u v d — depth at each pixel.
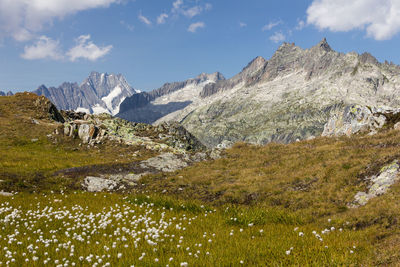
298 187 21.94
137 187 29.55
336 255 8.11
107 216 13.48
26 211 15.42
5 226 11.85
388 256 7.95
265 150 41.25
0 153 42.62
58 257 8.22
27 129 60.09
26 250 8.91
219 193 24.59
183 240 10.02
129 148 56.34
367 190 17.39
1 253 8.42
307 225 13.89
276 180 24.66
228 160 38.56
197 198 24.34
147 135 72.75
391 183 16.55
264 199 21.12
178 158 42.75
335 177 20.91
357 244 9.47
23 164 36.69
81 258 7.72
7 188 24.77
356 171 20.33
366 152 24.50
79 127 59.59
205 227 12.59
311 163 27.47
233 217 14.28
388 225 11.76
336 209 16.20
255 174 28.91
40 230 11.14
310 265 7.42
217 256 8.10
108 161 46.28
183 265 7.12
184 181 29.61
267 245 9.39
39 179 29.67
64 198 21.03
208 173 32.47
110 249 8.89
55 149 52.91
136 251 8.53
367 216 13.38
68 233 11.01
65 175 32.38
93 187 29.08
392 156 19.91
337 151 28.44
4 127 58.84
